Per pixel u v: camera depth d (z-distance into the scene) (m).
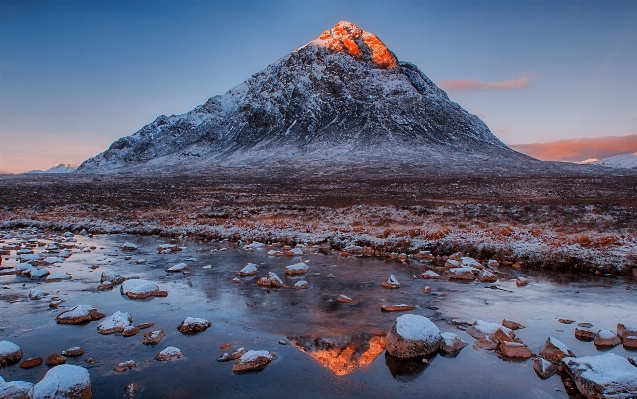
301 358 7.77
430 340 7.99
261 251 19.41
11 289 12.34
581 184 53.22
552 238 20.06
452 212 28.03
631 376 6.45
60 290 12.32
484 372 7.32
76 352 7.84
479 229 23.27
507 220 25.64
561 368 7.39
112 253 18.66
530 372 7.33
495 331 8.64
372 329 9.22
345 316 10.03
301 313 10.23
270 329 9.20
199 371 7.23
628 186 50.66
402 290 12.46
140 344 8.36
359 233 22.56
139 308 10.66
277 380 6.94
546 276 14.45
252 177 76.50
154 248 20.20
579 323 9.67
